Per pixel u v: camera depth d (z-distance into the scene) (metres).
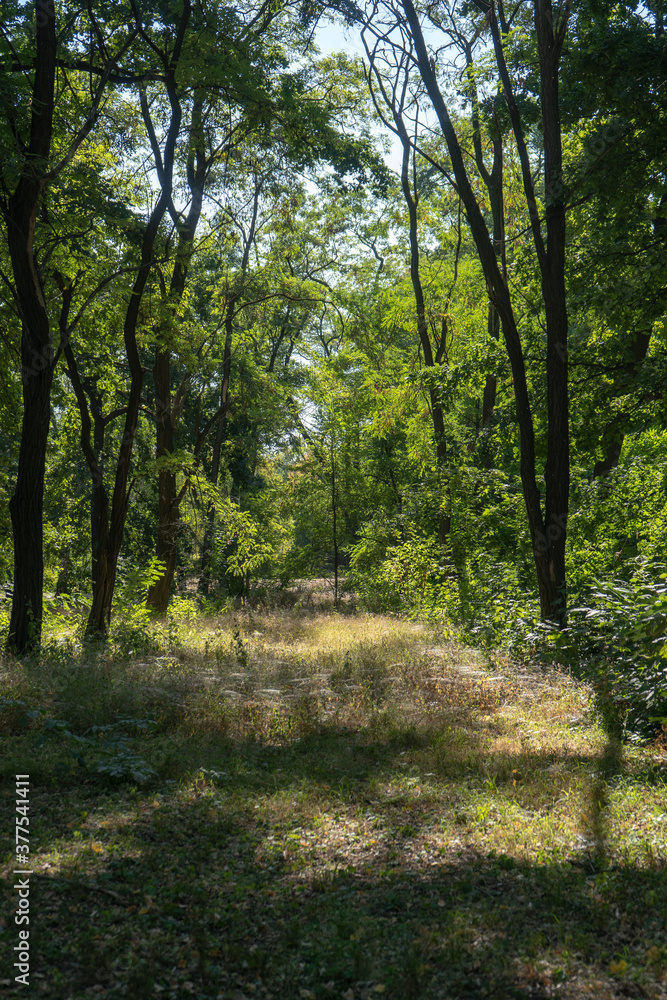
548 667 11.71
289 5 18.95
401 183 24.75
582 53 13.68
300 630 18.94
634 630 9.09
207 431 23.72
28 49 14.02
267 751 8.34
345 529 34.47
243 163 20.91
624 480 18.39
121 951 4.18
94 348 19.19
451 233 28.16
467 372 17.84
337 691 11.03
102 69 15.17
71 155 13.51
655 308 16.12
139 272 15.63
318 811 6.48
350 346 32.78
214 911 4.66
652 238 15.69
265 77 17.22
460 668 12.08
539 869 5.18
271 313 26.78
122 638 14.51
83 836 5.73
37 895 4.73
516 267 17.38
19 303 13.82
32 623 13.60
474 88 17.12
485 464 21.28
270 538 34.84
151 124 18.31
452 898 4.87
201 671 11.99
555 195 13.71
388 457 34.56
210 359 22.42
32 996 3.74
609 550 18.12
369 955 4.14
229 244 24.94
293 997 3.81
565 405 14.39
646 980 3.83
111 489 22.86
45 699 9.64
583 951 4.13
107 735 8.34
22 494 13.73
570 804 6.38
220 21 15.80
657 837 5.62
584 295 16.44
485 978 3.93
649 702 8.24
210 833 5.94
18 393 17.80
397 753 8.25
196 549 30.39
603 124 14.88
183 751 8.02
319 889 5.05
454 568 21.22
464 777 7.36
